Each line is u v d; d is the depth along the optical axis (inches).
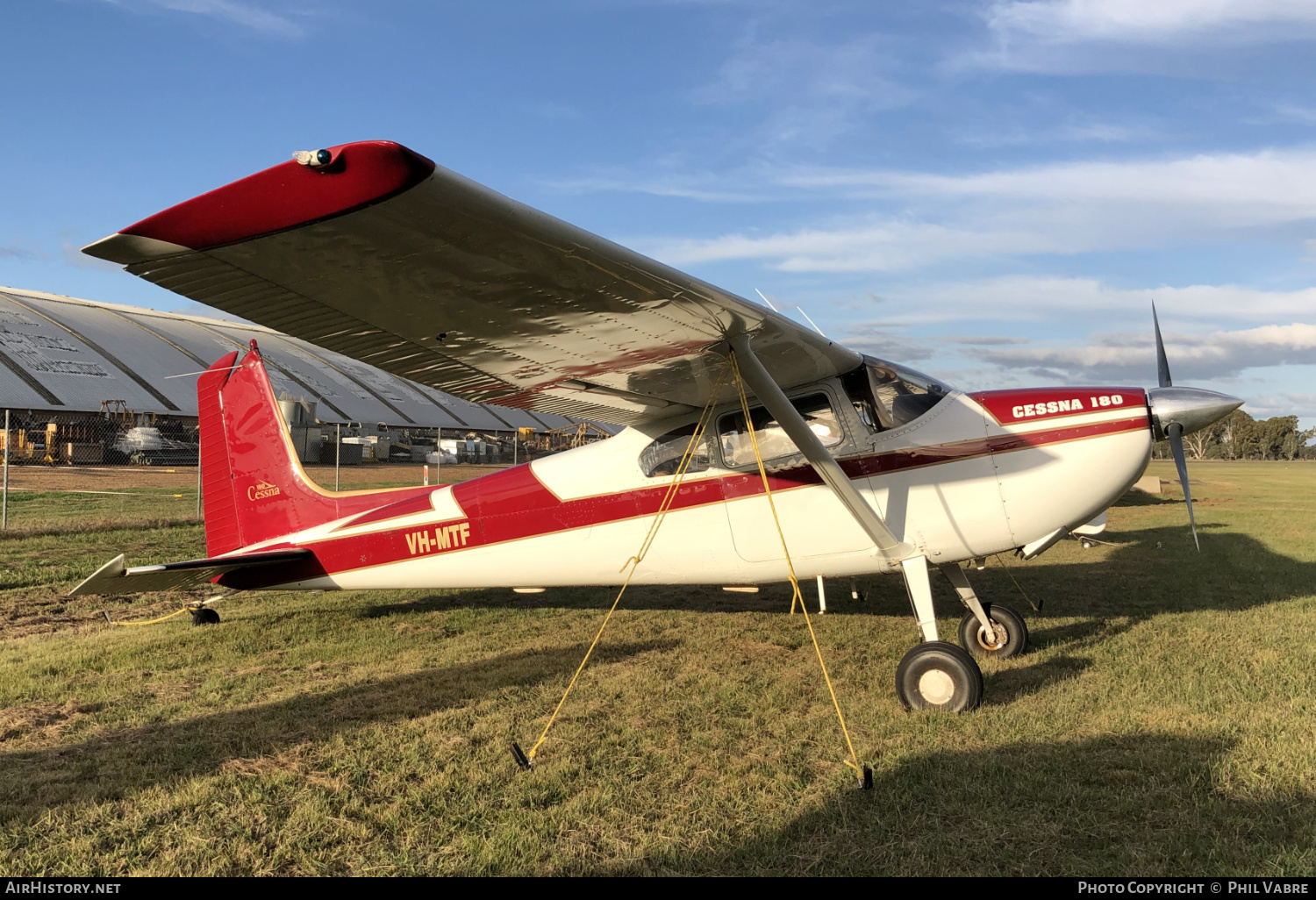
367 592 319.3
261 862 105.7
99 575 214.7
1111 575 339.0
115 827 115.1
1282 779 119.7
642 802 121.7
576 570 224.7
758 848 105.7
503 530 229.1
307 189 86.4
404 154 83.7
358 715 165.0
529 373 166.9
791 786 125.8
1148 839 104.0
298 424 1234.6
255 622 261.6
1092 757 131.1
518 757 135.2
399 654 217.3
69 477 885.2
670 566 214.5
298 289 111.8
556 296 124.9
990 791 119.9
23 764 139.6
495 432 1924.2
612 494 218.1
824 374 195.0
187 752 144.3
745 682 184.5
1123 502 741.3
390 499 246.5
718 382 185.9
